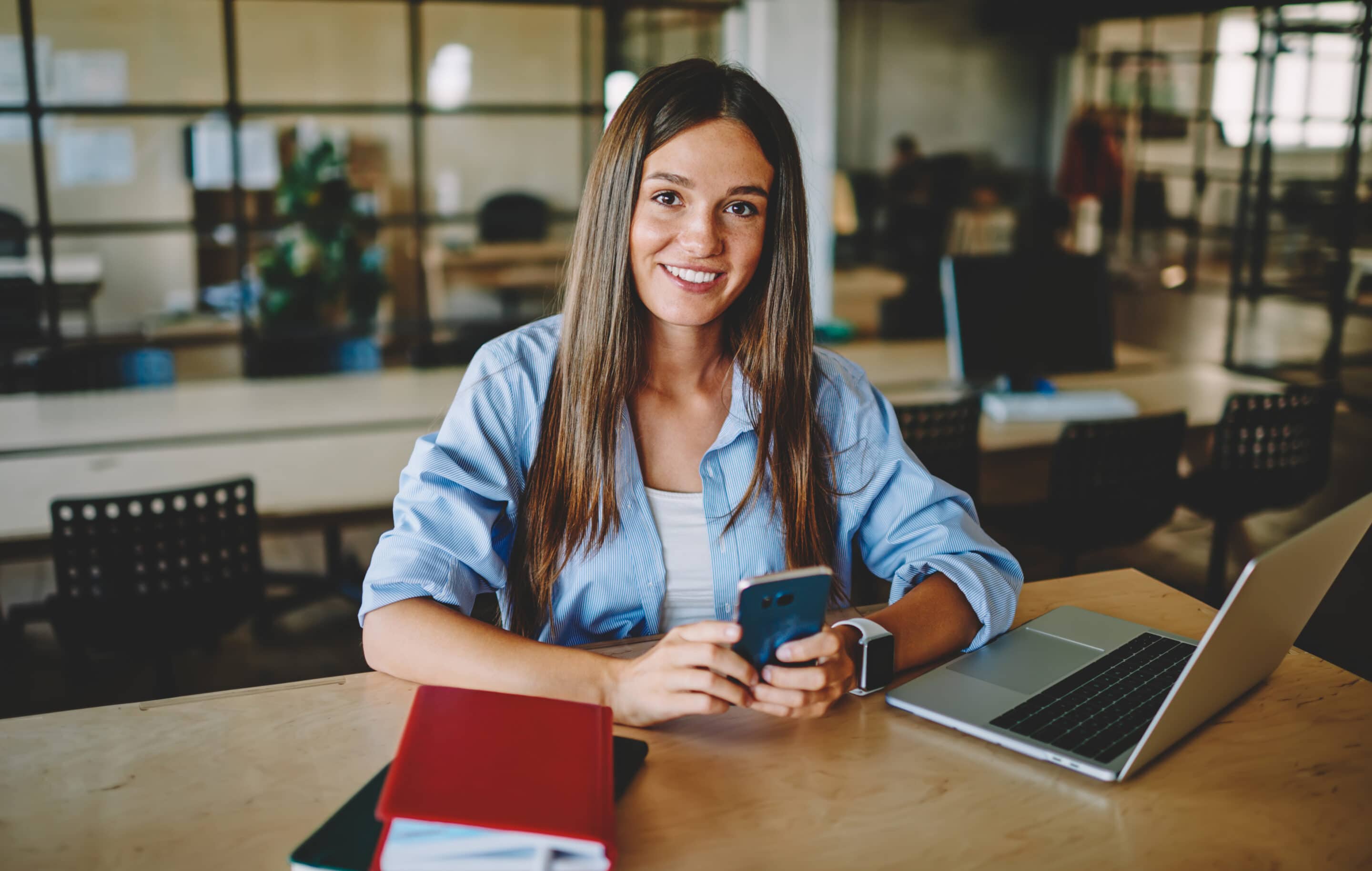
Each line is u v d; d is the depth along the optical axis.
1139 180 7.81
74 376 3.71
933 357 4.23
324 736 1.12
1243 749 1.10
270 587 3.87
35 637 3.46
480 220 7.64
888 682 1.20
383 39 7.69
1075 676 1.23
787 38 7.30
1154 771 1.06
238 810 0.98
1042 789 1.02
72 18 6.86
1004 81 8.38
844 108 8.01
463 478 1.28
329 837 0.89
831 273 7.84
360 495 2.65
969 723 1.12
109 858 0.91
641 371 1.37
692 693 1.07
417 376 3.95
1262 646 1.13
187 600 2.48
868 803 1.00
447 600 1.24
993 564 1.39
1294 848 0.94
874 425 1.47
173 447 3.03
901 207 8.25
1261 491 3.32
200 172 7.21
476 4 7.79
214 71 7.26
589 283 1.30
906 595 1.34
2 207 6.99
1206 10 6.48
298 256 7.29
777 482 1.39
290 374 4.09
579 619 1.40
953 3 8.08
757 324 1.38
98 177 7.07
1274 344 6.12
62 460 2.89
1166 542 4.21
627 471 1.35
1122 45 7.83
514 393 1.34
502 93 7.97
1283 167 5.78
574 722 1.00
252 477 2.77
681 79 1.25
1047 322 3.55
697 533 1.38
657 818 0.97
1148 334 7.48
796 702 1.08
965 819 0.97
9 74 6.83
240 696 1.20
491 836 0.83
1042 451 3.73
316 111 6.29
